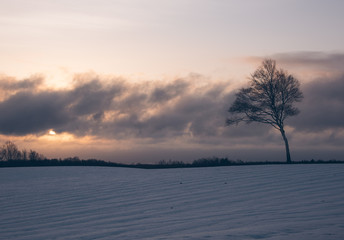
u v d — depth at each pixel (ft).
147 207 50.26
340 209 38.37
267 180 67.67
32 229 41.32
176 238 30.14
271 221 34.71
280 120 131.54
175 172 96.48
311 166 88.28
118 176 94.43
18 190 76.02
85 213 49.08
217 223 36.32
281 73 133.18
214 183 69.05
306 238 26.35
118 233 35.60
